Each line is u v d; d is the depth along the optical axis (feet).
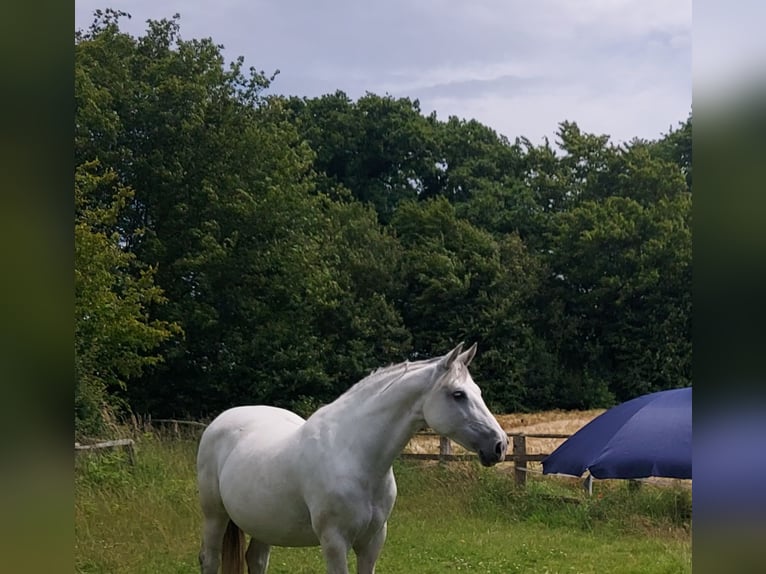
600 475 27.07
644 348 86.99
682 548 25.21
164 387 72.69
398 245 92.84
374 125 120.06
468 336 86.53
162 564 20.61
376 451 13.42
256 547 16.19
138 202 73.15
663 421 27.43
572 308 90.79
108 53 74.79
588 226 92.63
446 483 34.06
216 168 75.25
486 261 91.04
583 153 110.73
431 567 22.44
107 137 70.23
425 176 121.39
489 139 127.85
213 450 15.84
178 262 70.69
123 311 42.75
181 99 74.84
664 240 87.92
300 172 82.28
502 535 27.37
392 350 83.15
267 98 83.61
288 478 13.82
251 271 74.79
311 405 71.51
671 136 118.62
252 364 73.67
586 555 24.58
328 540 13.19
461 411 13.01
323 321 81.97
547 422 75.72
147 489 27.45
